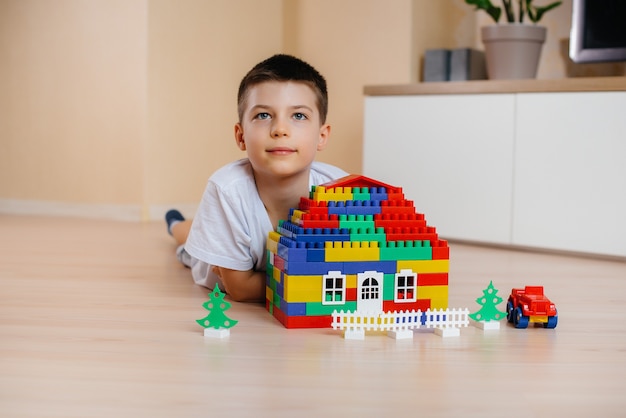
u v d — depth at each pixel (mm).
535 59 2600
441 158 2520
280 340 1194
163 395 933
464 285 1725
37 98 3109
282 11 3275
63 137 3064
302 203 1365
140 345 1153
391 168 2625
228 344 1167
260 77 1366
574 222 2273
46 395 929
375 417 873
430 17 2945
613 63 2701
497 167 2412
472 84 2436
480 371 1054
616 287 1746
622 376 1048
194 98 3043
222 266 1448
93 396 927
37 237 2414
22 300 1463
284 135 1351
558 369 1073
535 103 2322
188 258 1838
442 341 1212
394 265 1293
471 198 2469
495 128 2404
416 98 2555
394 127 2609
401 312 1233
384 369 1052
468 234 2486
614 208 2199
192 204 3078
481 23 3020
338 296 1286
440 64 2742
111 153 2961
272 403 910
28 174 3152
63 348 1131
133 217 2924
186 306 1438
